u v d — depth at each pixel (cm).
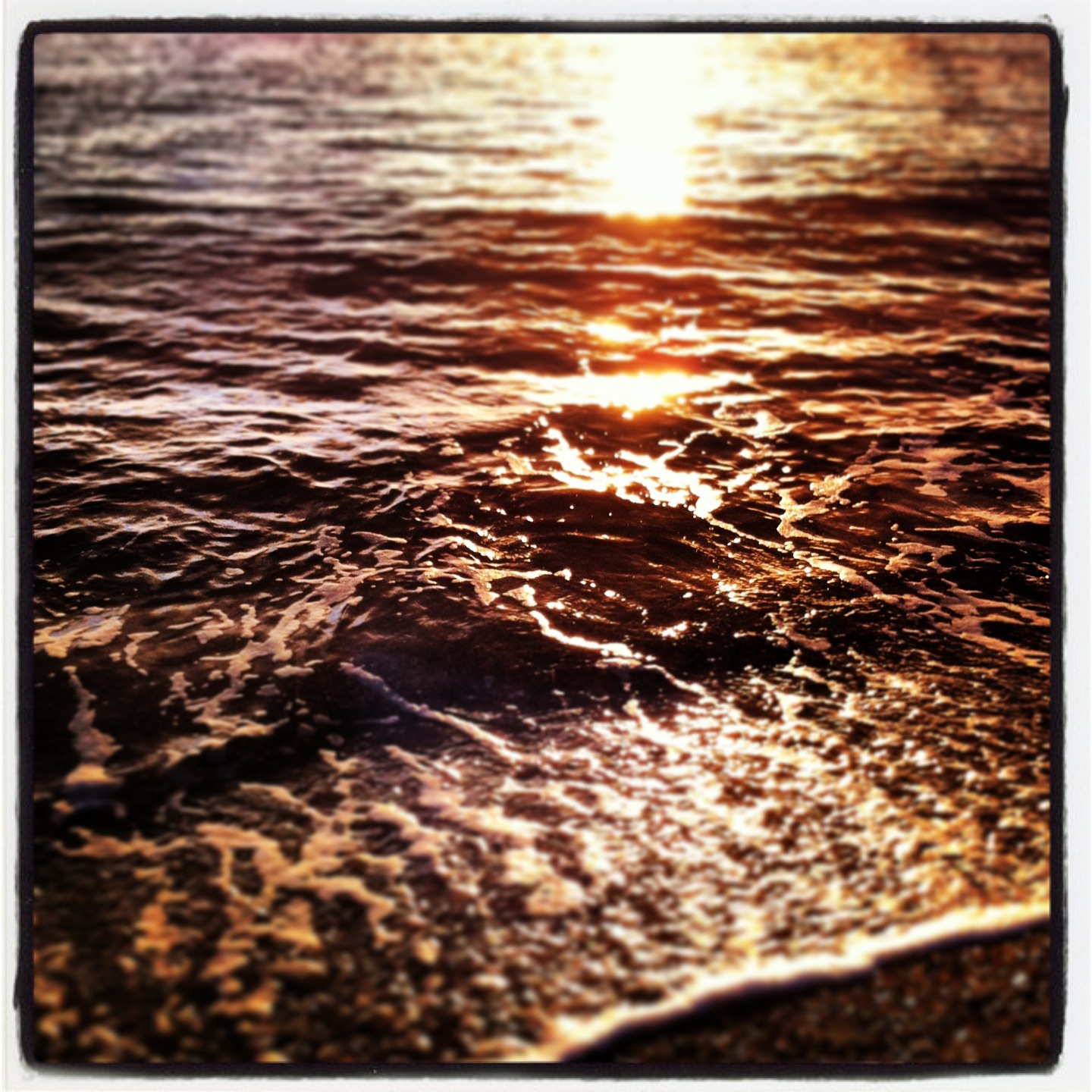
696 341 400
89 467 306
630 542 279
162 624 246
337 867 185
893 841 191
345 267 455
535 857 187
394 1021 161
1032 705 225
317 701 224
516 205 534
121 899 179
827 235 510
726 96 752
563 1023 161
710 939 173
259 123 654
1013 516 298
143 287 431
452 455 317
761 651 240
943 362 390
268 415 337
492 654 237
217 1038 159
